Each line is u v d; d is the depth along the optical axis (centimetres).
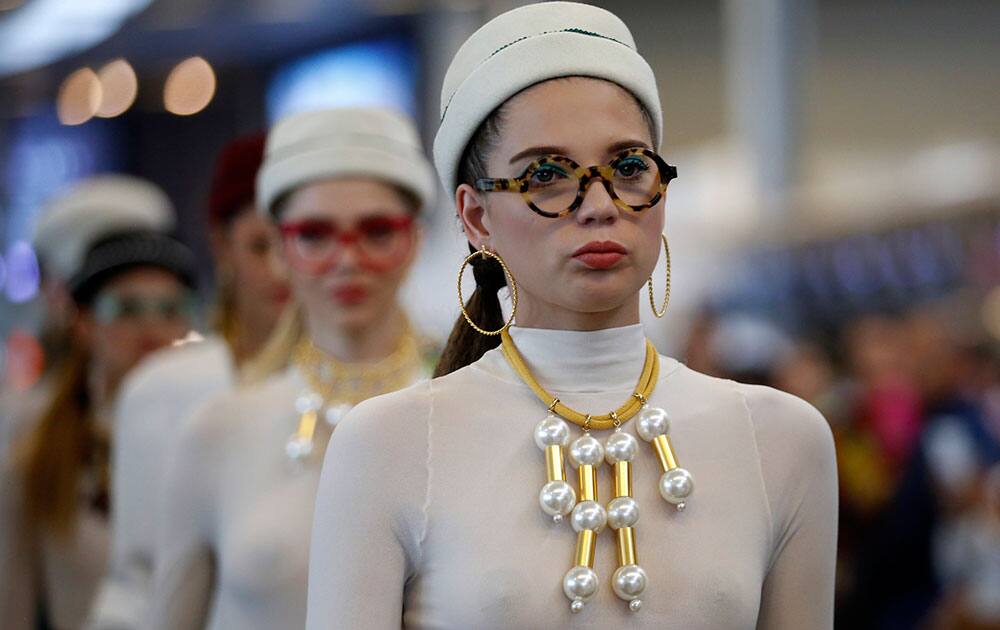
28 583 610
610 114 293
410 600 297
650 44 2359
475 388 308
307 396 460
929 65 2323
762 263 1847
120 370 633
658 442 299
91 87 1986
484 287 333
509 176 295
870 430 866
